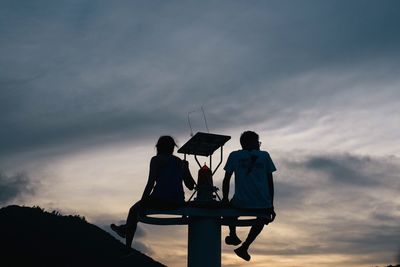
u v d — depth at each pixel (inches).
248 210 227.3
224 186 230.1
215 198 251.4
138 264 3230.8
